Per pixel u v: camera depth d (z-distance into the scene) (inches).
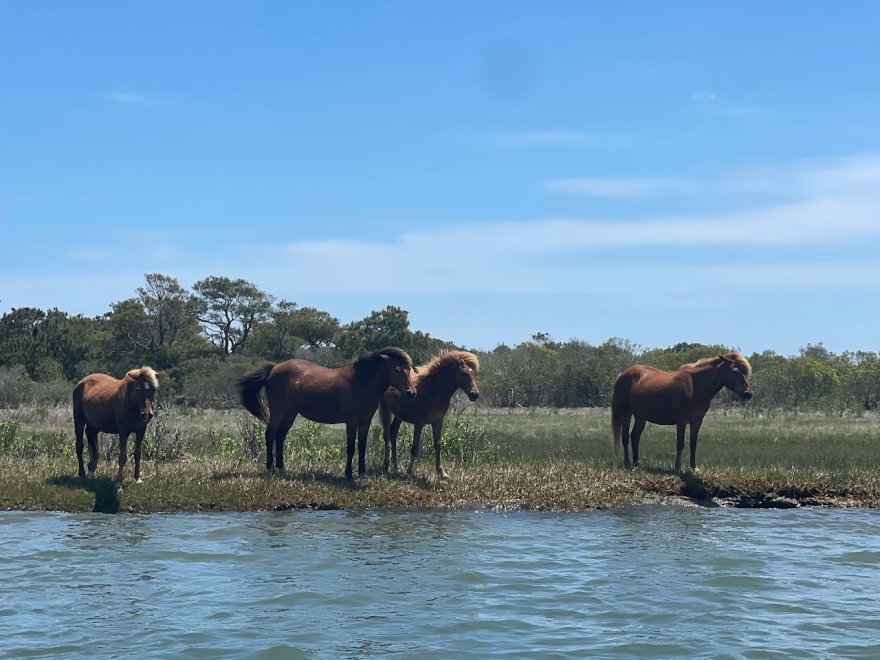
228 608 436.1
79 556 527.2
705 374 789.2
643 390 811.4
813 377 2055.9
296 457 839.1
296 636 396.8
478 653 379.9
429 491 710.5
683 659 374.9
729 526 647.8
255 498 677.3
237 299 3125.0
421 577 494.6
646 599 459.5
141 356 2733.8
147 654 372.8
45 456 818.2
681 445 798.5
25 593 456.1
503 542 584.7
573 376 2249.0
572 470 789.9
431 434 884.0
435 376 745.6
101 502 664.4
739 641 398.0
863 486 762.2
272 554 538.9
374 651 380.8
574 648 387.2
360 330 2544.3
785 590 480.4
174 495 671.8
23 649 377.4
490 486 727.1
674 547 577.0
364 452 755.4
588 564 529.7
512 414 1854.1
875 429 1315.2
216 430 1182.3
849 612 442.3
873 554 562.9
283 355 2974.9
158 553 535.8
